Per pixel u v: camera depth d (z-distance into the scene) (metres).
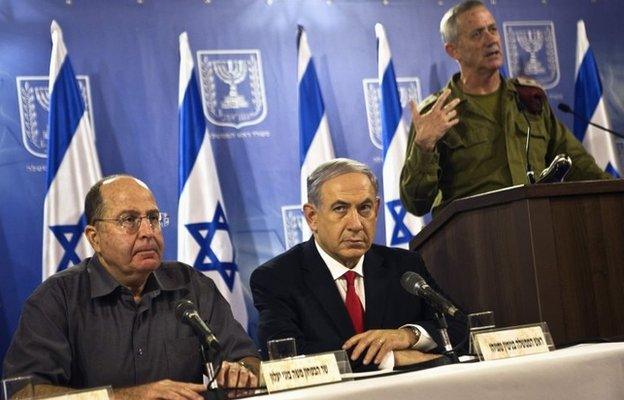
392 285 3.96
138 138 5.68
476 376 2.73
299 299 3.87
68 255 5.21
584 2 6.67
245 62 5.94
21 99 5.46
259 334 3.85
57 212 5.24
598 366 2.90
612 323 3.65
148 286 3.67
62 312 3.52
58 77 5.38
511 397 2.78
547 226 3.61
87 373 3.51
